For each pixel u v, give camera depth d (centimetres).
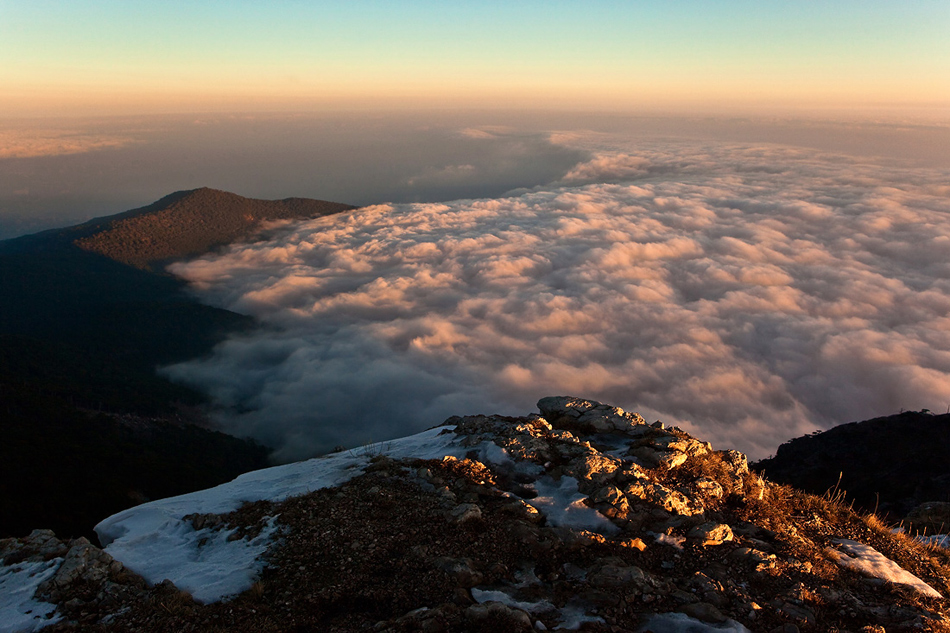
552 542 869
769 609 732
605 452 1216
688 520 934
